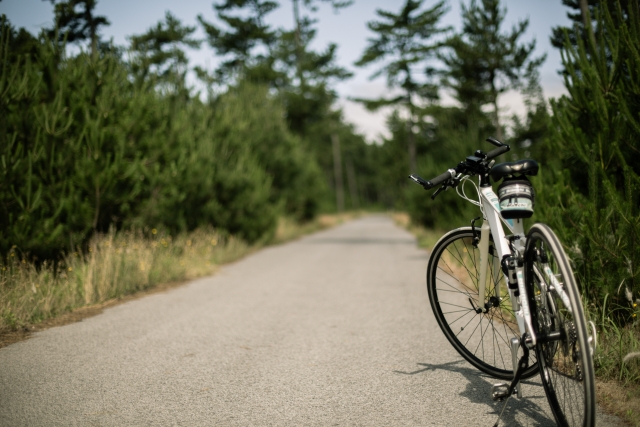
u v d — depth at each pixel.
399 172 30.09
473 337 4.24
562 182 4.16
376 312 5.54
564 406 2.43
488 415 2.74
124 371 3.57
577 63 4.22
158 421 2.73
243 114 17.78
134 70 9.27
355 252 12.77
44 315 5.22
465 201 10.13
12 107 6.50
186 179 10.12
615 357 3.14
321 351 4.08
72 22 13.32
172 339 4.46
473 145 10.71
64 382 3.34
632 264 3.30
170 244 9.10
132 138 8.19
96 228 7.58
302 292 6.93
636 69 3.53
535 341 2.42
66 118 7.09
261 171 15.28
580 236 3.70
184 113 10.69
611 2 4.39
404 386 3.23
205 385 3.29
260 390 3.20
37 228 6.19
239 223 12.98
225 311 5.68
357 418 2.75
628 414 2.57
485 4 12.39
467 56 12.63
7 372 3.54
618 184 3.85
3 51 6.38
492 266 3.21
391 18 28.06
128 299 6.42
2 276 5.39
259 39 32.38
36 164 6.59
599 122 3.85
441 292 4.80
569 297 2.12
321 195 25.69
